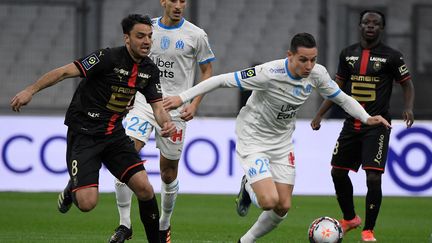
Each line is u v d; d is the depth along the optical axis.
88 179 26.41
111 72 26.41
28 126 51.97
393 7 58.69
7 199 48.47
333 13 57.69
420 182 52.84
